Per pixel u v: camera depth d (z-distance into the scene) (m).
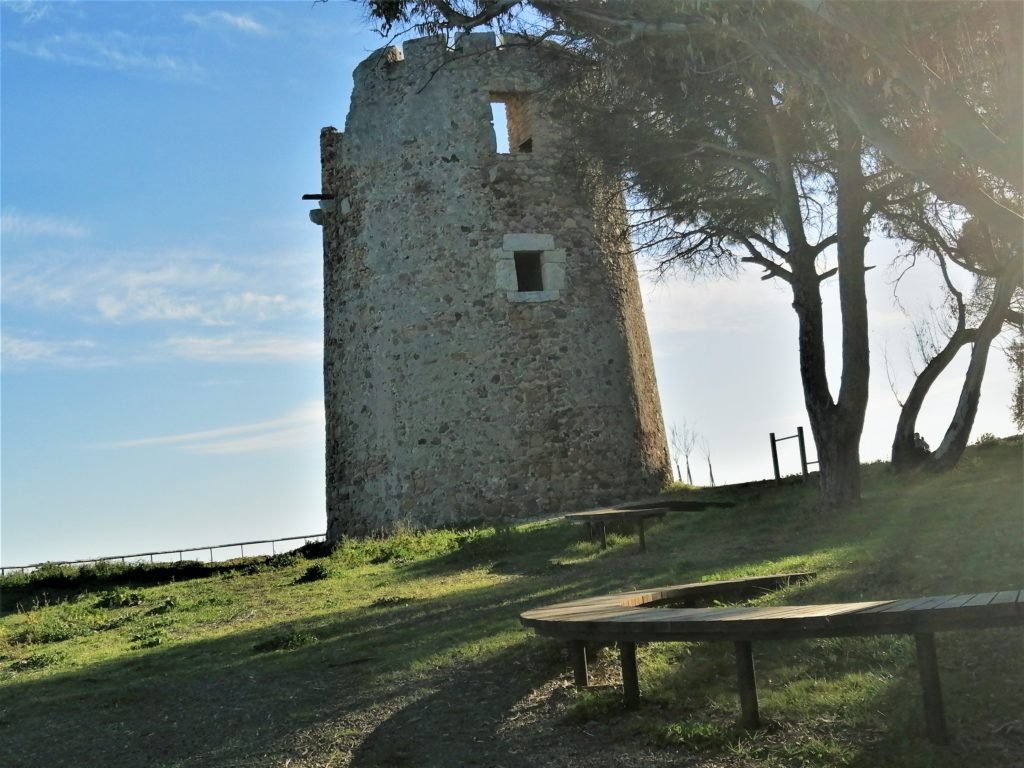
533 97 19.72
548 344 19.91
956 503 11.24
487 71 20.52
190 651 9.78
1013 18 6.60
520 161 20.39
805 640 6.12
